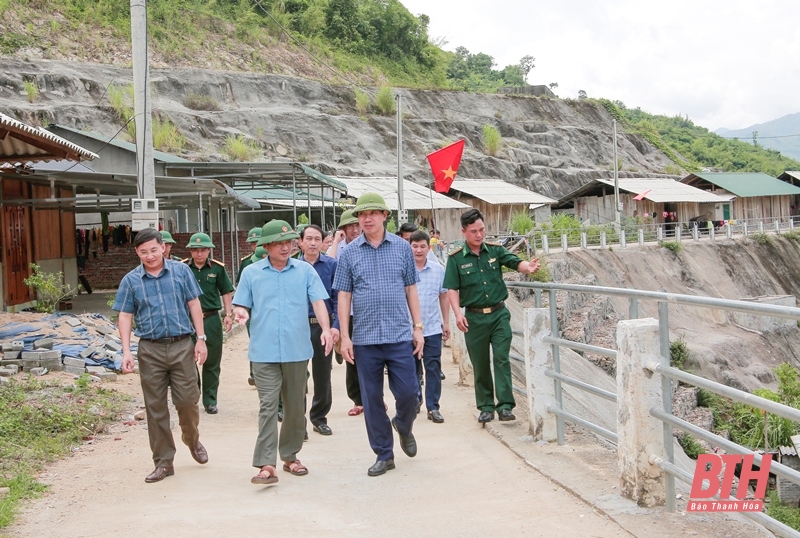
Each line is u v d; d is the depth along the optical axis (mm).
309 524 4941
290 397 6000
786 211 60031
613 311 25938
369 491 5664
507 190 48656
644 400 4801
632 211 51156
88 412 8203
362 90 62656
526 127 71500
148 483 5930
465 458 6445
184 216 31875
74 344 11008
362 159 55281
